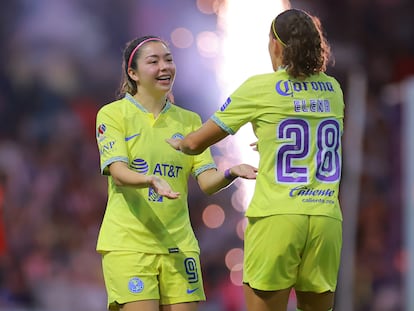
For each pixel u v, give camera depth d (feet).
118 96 82.43
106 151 77.71
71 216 173.68
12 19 200.23
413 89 119.96
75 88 196.24
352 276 150.92
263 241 72.18
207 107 183.01
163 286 78.64
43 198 174.81
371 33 201.16
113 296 78.18
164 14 195.21
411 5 203.51
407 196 119.85
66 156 182.39
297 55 72.28
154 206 78.23
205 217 159.33
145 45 79.36
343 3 201.05
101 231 79.25
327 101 73.10
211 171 80.12
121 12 199.52
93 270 163.43
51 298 159.74
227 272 151.43
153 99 79.92
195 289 79.15
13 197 175.11
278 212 71.46
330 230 72.28
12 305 159.53
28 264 164.76
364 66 192.44
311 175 71.92
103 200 177.06
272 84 72.54
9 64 198.18
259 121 72.49
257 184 73.05
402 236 170.09
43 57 197.36
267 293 73.05
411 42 201.67
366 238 169.99
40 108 194.18
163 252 78.07
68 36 197.88
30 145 187.52
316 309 74.64
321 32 73.72
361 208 172.24
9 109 194.49
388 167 177.58
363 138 178.81
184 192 79.92
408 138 119.65
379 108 184.24
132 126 78.79
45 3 200.23
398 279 163.22
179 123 80.33
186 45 189.26
